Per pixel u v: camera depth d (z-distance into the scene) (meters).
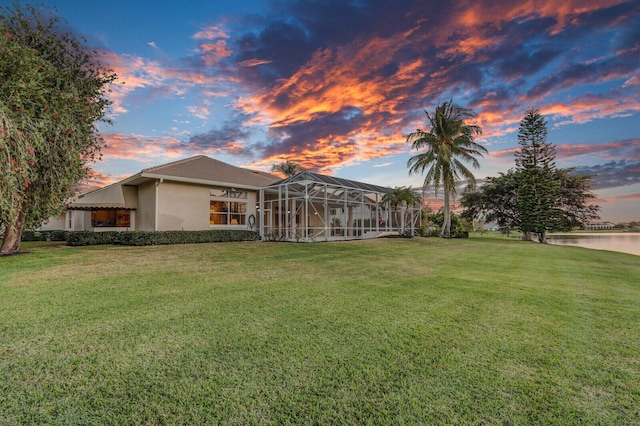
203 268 8.24
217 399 2.42
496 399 2.47
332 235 24.38
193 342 3.49
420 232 27.97
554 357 3.26
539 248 20.11
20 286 5.97
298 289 6.15
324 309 4.84
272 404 2.37
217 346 3.40
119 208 16.95
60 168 9.59
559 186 30.09
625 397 2.52
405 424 2.15
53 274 7.08
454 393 2.55
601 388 2.66
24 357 3.06
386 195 24.56
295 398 2.45
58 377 2.70
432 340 3.66
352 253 12.74
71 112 9.46
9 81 6.98
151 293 5.59
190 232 15.11
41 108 8.10
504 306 5.21
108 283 6.29
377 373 2.86
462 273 8.64
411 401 2.43
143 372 2.82
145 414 2.23
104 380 2.67
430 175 27.45
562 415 2.27
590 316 4.72
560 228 29.78
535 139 30.69
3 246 9.93
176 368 2.90
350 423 2.16
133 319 4.21
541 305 5.32
